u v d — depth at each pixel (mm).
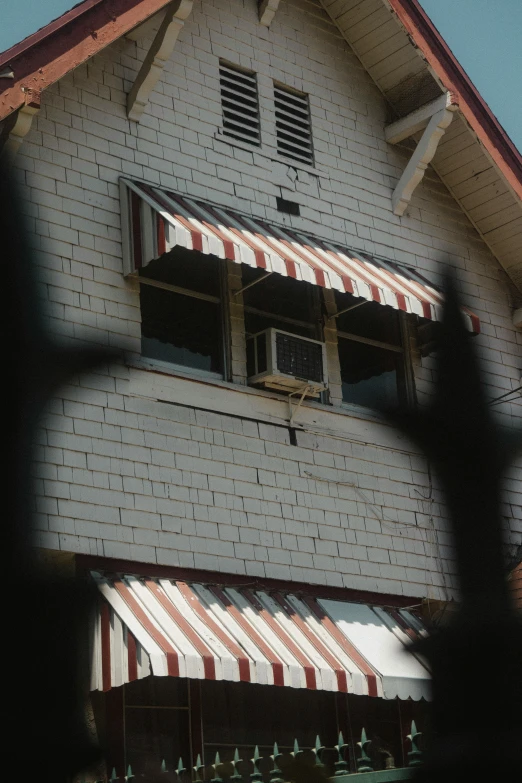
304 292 25781
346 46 28125
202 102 25047
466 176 28547
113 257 22562
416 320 27422
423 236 27984
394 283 25250
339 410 25234
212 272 24359
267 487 23484
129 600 20312
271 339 23797
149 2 22422
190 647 19875
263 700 22625
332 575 23859
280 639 21609
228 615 21469
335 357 25672
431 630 24609
